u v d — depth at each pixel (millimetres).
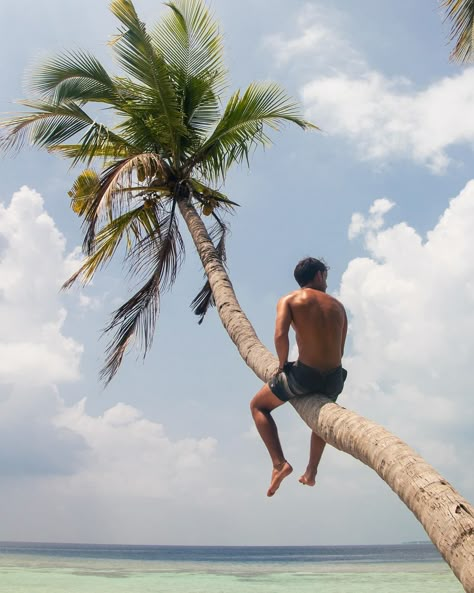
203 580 25188
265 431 4777
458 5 8570
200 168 11523
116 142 11398
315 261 4762
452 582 23297
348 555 95500
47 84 10594
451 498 2977
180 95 11453
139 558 73062
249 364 6066
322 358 4500
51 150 12164
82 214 11078
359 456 3732
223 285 8305
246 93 10773
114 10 10109
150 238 10836
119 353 9898
